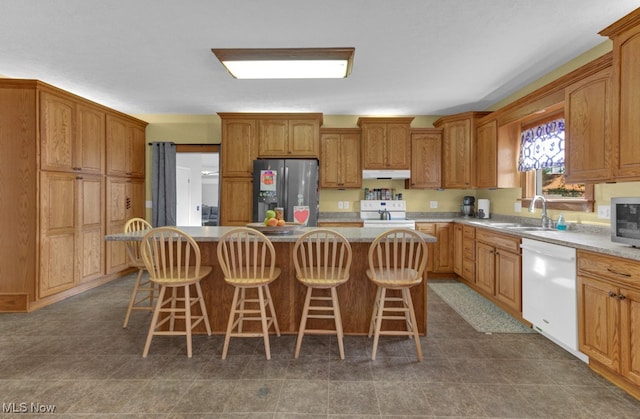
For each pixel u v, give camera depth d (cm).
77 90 385
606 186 264
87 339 255
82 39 264
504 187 394
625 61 199
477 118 438
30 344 246
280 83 362
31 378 201
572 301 221
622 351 184
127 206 457
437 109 468
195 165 709
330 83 361
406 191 509
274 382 197
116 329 274
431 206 508
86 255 379
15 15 230
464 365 217
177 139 504
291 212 441
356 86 371
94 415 168
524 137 370
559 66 313
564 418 166
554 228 310
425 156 472
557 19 233
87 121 380
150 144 498
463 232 416
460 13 227
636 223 188
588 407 174
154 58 299
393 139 466
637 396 181
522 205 380
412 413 170
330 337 261
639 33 189
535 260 261
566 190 325
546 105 296
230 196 458
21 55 292
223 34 255
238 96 409
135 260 287
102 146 405
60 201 342
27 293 313
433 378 202
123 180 448
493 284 335
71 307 327
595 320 202
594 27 244
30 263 316
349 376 204
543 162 335
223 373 207
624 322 182
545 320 249
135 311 317
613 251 187
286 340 254
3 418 165
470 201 487
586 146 239
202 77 344
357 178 477
